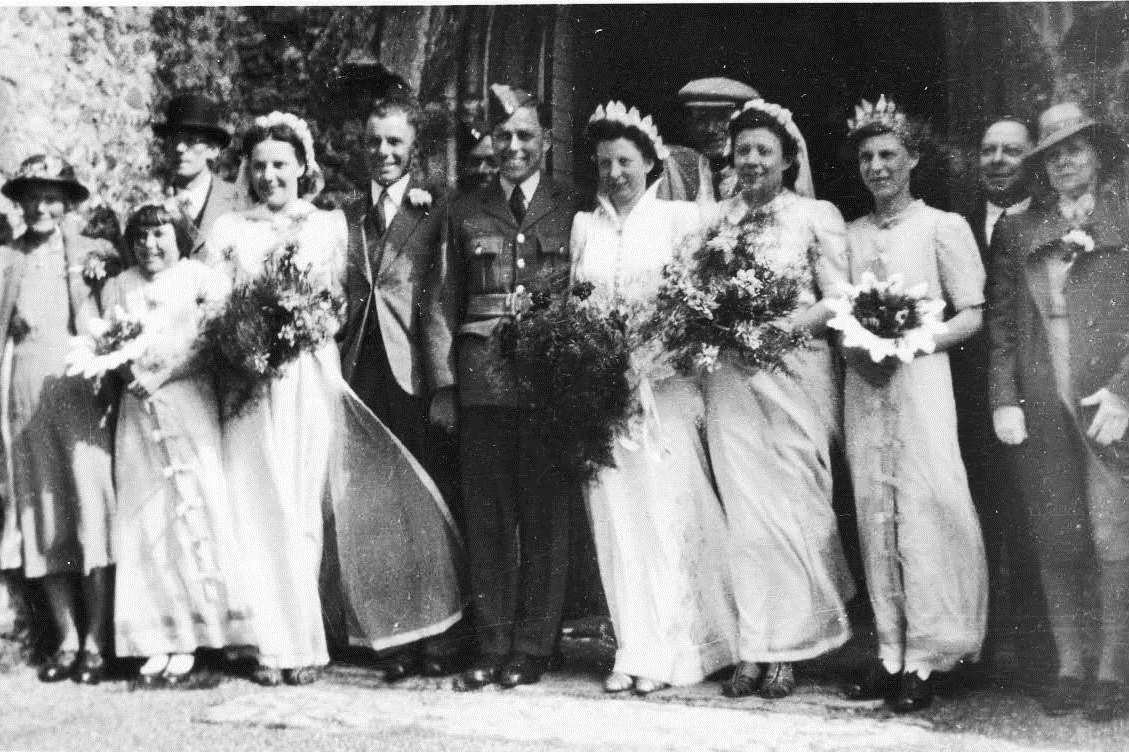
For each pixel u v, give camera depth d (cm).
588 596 781
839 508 716
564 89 799
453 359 768
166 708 696
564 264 750
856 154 723
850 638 698
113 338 747
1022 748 596
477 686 721
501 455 746
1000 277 681
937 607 664
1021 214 682
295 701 704
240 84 877
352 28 852
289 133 799
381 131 798
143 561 752
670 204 738
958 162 711
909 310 671
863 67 734
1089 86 686
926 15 723
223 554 752
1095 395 656
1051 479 666
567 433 712
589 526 741
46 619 783
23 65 802
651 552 709
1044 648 670
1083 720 636
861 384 690
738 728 632
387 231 795
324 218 799
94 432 770
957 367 694
